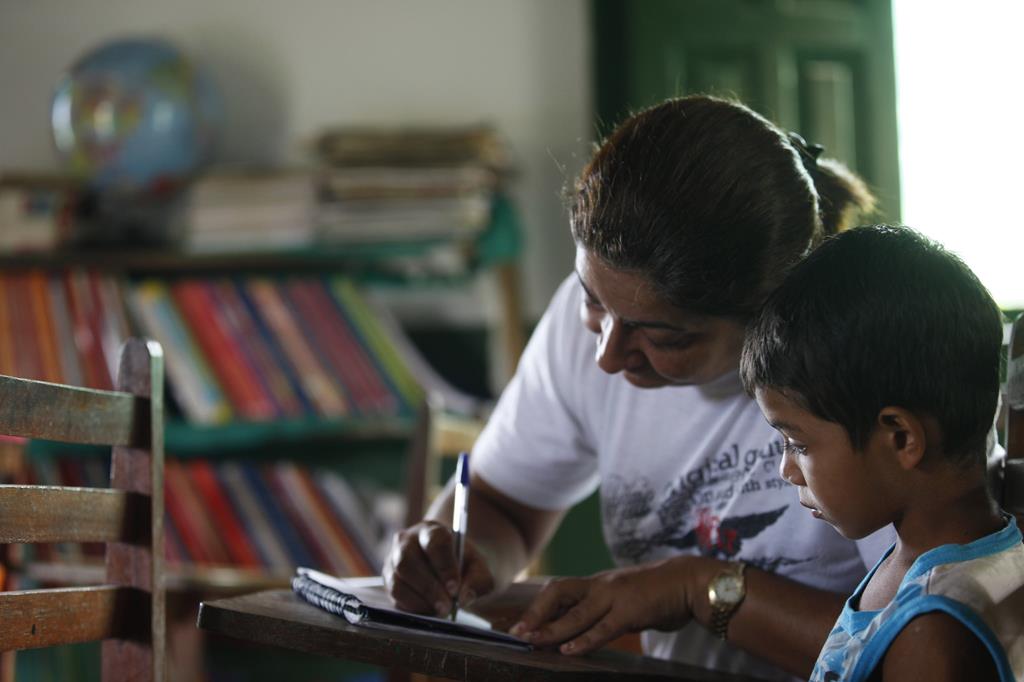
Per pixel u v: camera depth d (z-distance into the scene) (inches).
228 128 123.6
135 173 112.3
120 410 47.0
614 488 56.4
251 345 111.8
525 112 120.7
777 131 44.9
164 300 112.7
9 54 126.6
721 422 52.2
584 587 48.8
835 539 50.0
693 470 53.4
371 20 123.0
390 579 49.8
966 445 35.0
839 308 35.0
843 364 34.6
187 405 109.7
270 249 109.7
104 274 113.2
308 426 110.1
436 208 108.1
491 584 53.0
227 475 112.5
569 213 46.2
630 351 45.3
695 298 42.4
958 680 32.1
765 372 36.7
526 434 58.9
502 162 111.9
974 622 32.3
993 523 35.9
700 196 41.8
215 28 124.6
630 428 55.0
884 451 34.9
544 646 46.9
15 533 41.8
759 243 42.3
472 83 121.6
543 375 58.4
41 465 110.0
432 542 50.2
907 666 32.9
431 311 123.2
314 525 112.0
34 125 126.3
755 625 46.9
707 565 48.3
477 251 110.8
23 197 113.3
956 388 34.3
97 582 82.7
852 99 113.5
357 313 113.8
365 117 122.6
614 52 116.7
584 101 120.0
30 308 110.8
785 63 112.8
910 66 119.6
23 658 101.3
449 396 113.9
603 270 43.3
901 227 36.9
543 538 62.3
